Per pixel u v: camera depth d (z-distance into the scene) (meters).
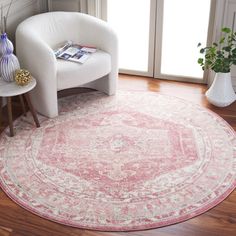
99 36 3.36
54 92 3.11
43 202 2.39
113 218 2.27
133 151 2.82
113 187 2.49
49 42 3.38
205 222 2.25
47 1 3.86
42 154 2.80
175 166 2.67
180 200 2.39
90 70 3.19
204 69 3.52
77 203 2.38
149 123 3.14
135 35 3.81
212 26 3.51
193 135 2.99
